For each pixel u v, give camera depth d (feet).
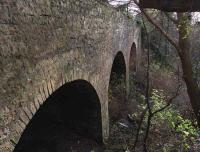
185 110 47.37
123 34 48.42
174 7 11.71
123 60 51.08
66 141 33.94
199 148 35.47
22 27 16.79
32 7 17.80
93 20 29.96
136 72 67.26
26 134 32.30
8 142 15.85
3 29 15.20
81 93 33.17
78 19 25.58
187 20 31.91
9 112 15.85
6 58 15.49
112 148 35.68
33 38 17.98
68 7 23.24
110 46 38.52
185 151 35.12
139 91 59.11
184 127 31.32
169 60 77.00
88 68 29.12
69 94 33.68
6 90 15.55
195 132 34.42
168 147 35.22
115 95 50.11
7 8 15.47
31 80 17.88
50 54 20.38
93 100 34.12
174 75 67.26
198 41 67.26
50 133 33.78
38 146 32.14
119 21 43.96
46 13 19.56
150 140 36.55
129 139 37.81
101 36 33.50
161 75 65.72
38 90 18.78
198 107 37.73
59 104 34.58
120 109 45.37
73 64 24.91
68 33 23.48
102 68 34.73
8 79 15.69
